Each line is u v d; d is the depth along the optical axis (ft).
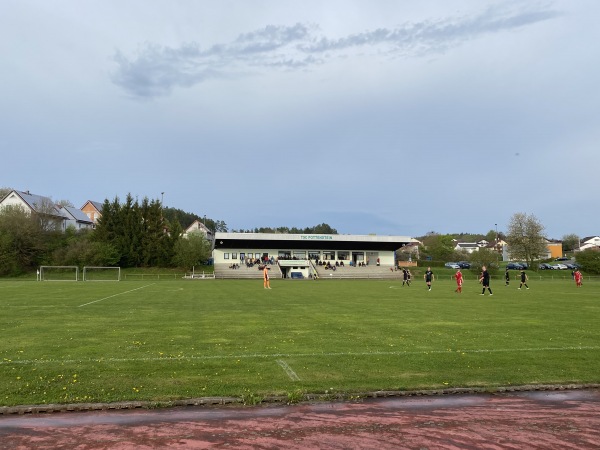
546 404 22.13
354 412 20.86
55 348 35.22
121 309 67.31
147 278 234.79
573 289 131.64
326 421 19.65
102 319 54.70
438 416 20.34
